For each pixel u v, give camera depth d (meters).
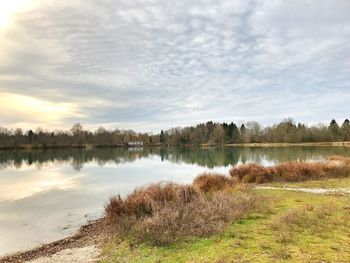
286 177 21.73
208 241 9.00
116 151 101.62
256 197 13.89
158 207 11.73
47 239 12.20
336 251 7.69
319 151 59.38
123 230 10.94
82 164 50.06
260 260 7.38
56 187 25.50
